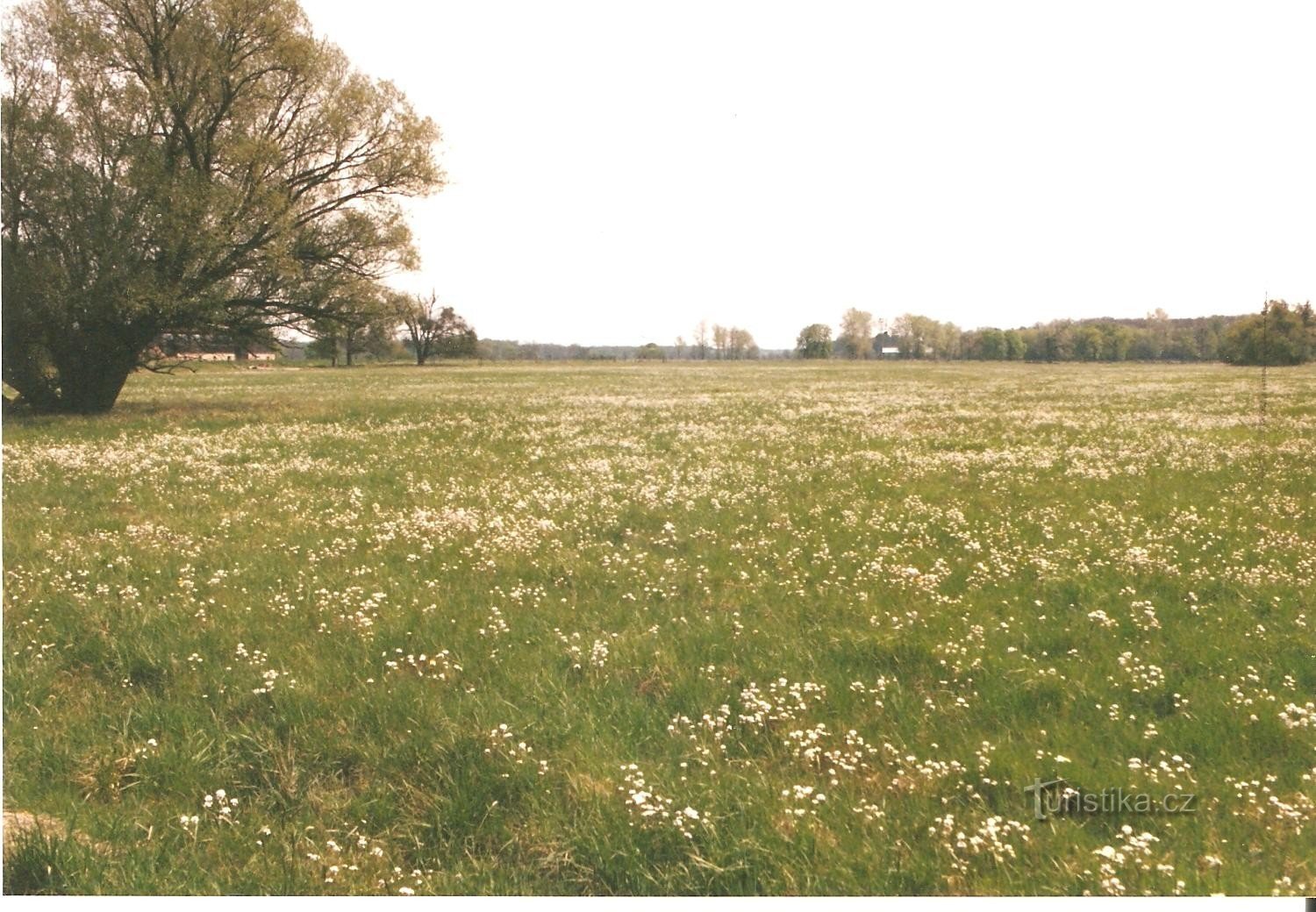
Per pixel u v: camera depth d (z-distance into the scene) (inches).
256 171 1158.3
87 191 1030.4
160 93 1080.8
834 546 423.5
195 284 1135.0
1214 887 170.6
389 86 1257.4
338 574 370.3
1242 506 492.7
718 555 406.0
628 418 1115.3
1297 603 324.2
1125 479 593.6
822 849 182.4
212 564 387.9
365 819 196.7
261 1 1131.3
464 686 258.8
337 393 1758.1
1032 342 4549.7
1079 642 291.7
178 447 791.1
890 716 242.2
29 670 266.2
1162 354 3289.9
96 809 198.8
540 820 193.9
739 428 978.7
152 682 268.1
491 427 993.5
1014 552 405.7
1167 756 220.4
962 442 824.3
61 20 1040.2
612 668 272.5
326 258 1264.8
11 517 476.4
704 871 176.7
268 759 220.8
